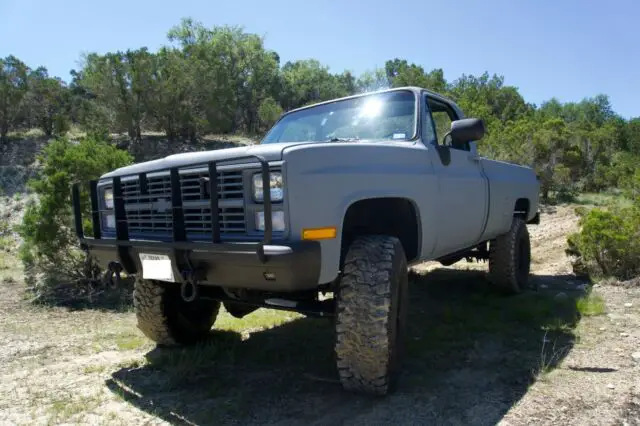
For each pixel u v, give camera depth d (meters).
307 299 3.40
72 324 5.28
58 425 2.76
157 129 22.27
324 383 3.29
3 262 9.26
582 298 4.98
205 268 2.90
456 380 3.23
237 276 2.79
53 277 6.91
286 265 2.55
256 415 2.85
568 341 3.91
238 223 2.82
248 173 2.76
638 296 5.22
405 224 3.69
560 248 8.45
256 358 3.82
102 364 3.82
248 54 39.72
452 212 4.01
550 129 17.25
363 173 3.04
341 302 2.92
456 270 7.11
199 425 2.75
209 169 2.72
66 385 3.38
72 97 24.92
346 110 4.33
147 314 3.99
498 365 3.48
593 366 3.36
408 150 3.57
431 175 3.71
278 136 4.48
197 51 27.78
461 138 3.76
